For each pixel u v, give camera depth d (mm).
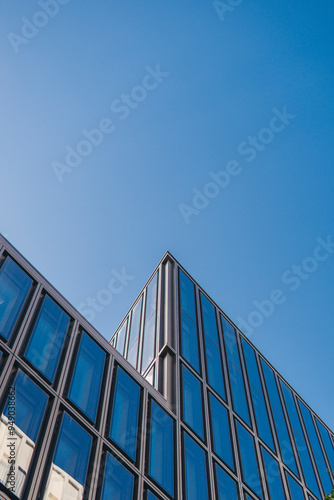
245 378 35156
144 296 37531
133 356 31969
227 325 38438
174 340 30000
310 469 34125
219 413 28734
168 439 22922
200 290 38000
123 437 20250
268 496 27000
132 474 19312
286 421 36500
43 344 19906
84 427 18781
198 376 29438
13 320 19328
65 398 18891
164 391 26328
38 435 16734
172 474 21391
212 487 23156
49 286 22734
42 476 15766
